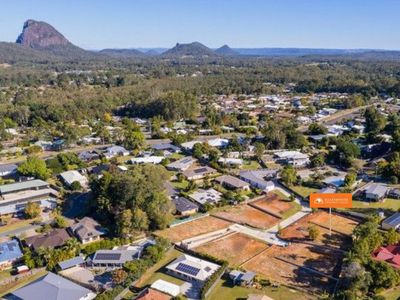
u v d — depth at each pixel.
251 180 127.81
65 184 128.25
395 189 119.00
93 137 189.75
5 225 100.00
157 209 96.31
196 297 70.31
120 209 97.81
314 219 103.12
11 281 74.62
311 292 72.06
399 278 71.25
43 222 101.62
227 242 91.56
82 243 90.06
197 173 134.12
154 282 73.06
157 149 165.00
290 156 149.88
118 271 74.12
